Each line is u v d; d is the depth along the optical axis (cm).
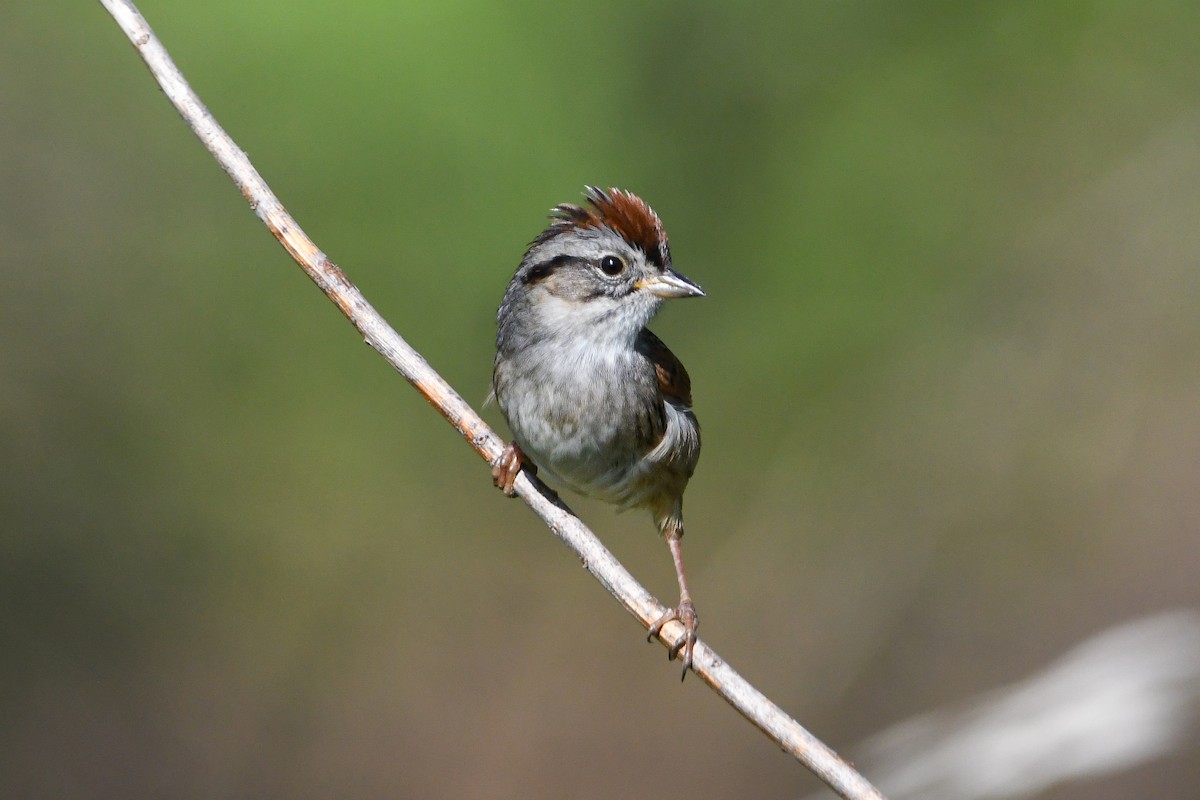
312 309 1420
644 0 1400
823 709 1374
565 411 760
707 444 1502
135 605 1417
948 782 1029
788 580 1450
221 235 1400
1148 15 1487
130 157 1389
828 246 1502
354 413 1455
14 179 1389
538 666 1433
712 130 1455
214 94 1323
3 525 1389
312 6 1298
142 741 1361
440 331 1403
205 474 1448
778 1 1450
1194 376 1489
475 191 1363
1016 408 1501
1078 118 1514
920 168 1509
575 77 1389
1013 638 1395
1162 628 1098
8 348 1400
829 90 1487
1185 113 1497
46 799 1317
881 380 1506
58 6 1365
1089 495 1473
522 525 1498
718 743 1377
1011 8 1488
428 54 1320
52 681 1374
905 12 1471
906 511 1471
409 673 1422
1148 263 1504
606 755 1373
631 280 771
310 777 1362
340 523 1469
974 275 1512
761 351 1505
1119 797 1128
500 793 1355
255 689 1406
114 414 1428
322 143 1333
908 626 1430
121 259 1411
